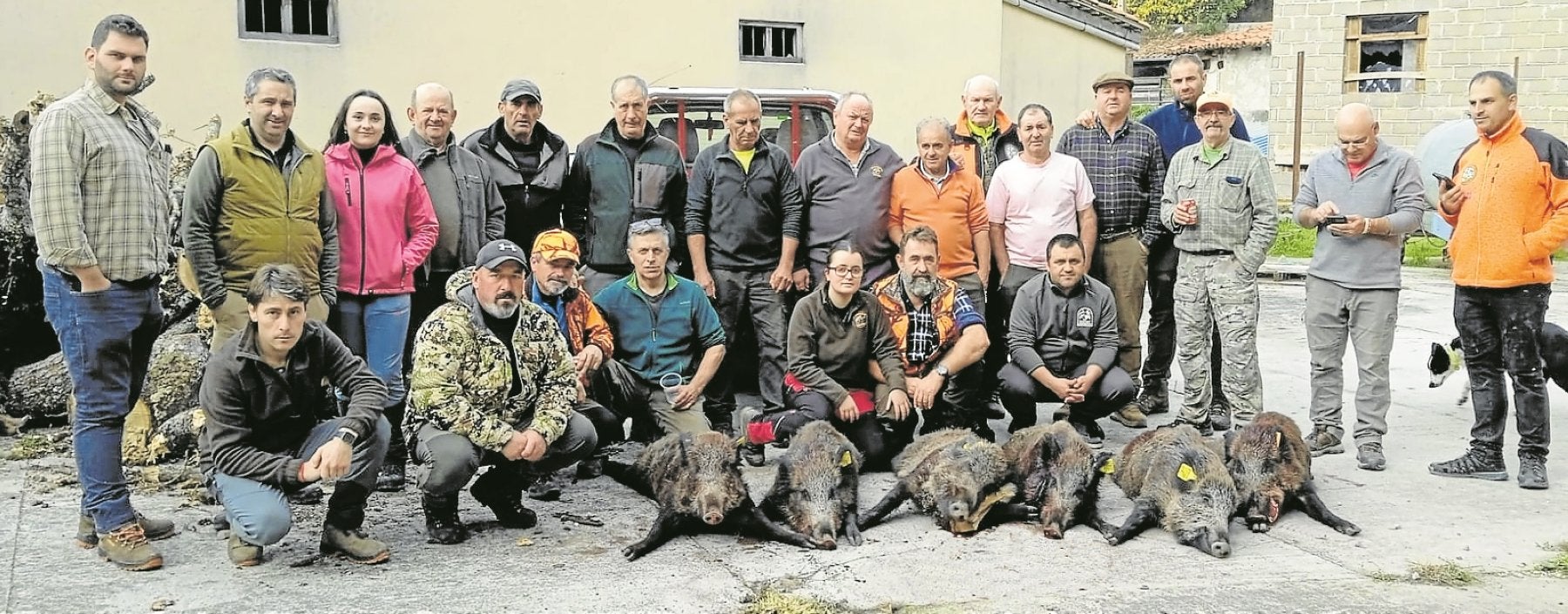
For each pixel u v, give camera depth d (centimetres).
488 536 455
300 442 425
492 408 445
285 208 466
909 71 1347
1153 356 681
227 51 1015
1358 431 564
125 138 398
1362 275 557
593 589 398
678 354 562
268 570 411
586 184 609
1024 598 394
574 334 537
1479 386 536
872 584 406
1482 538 455
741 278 611
